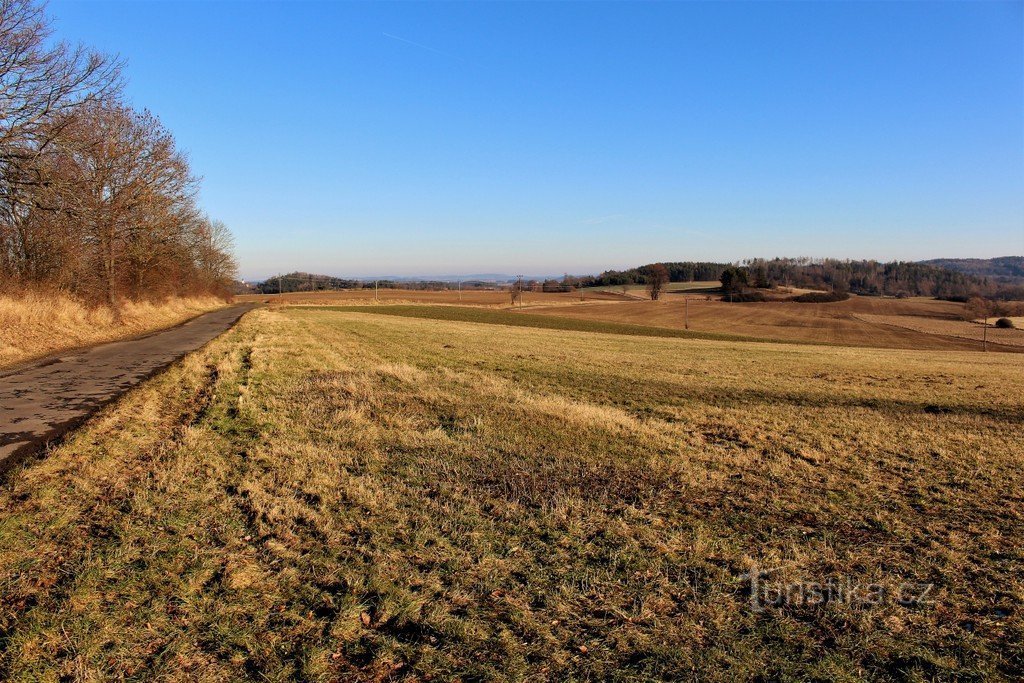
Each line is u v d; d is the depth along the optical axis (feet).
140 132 92.53
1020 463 22.36
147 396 30.37
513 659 9.59
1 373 39.32
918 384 50.47
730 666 9.56
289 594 11.30
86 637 9.76
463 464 19.84
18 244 65.77
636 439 24.14
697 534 14.64
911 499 17.79
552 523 14.98
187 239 137.49
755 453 22.98
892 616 11.05
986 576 12.76
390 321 141.79
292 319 124.06
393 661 9.51
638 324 216.33
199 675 9.01
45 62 54.75
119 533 13.64
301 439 22.35
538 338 101.30
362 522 14.67
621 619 10.80
